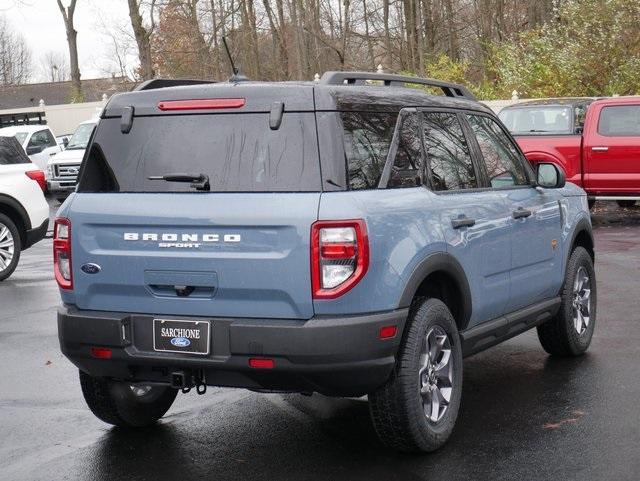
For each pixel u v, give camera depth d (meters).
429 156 5.64
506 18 46.66
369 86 5.39
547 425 5.84
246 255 4.87
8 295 11.67
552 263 7.02
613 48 30.09
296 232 4.79
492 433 5.71
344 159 4.89
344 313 4.81
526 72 33.12
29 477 5.17
